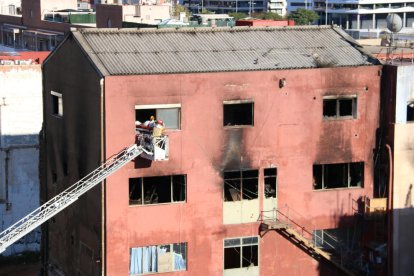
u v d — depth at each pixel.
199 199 52.66
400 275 56.50
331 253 55.94
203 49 55.03
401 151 55.53
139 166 51.12
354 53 57.22
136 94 50.47
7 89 75.00
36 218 50.62
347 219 56.16
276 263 54.78
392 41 64.31
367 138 56.06
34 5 127.69
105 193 50.75
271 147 53.88
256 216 54.06
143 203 51.84
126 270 51.59
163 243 52.19
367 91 55.69
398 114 55.34
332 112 55.50
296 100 54.09
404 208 56.06
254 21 73.69
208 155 52.53
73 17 119.62
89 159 53.09
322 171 55.56
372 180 56.50
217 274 53.47
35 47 123.06
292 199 54.78
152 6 121.44
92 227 53.19
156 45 54.75
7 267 73.25
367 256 56.34
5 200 75.50
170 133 51.50
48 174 61.69
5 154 75.31
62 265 59.75
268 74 53.25
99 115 50.66
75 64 54.53
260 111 53.38
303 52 56.44
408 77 55.25
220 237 53.34
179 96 51.44
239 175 53.50
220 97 52.34
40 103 76.25
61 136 58.28
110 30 55.19
